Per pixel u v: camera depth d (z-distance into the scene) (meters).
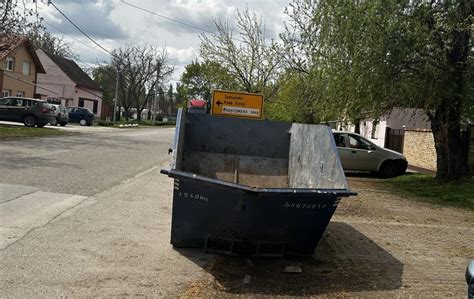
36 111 30.83
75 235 6.95
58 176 11.62
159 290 5.21
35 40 32.53
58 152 16.81
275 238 6.41
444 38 13.42
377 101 13.95
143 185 11.79
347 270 6.37
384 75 13.29
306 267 6.38
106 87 85.25
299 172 8.05
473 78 13.65
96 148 20.08
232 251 6.47
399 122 27.38
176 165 6.36
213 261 6.29
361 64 13.45
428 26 13.48
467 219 10.77
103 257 6.13
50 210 8.18
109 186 11.12
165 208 9.35
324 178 6.93
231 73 32.31
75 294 4.91
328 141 7.10
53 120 32.16
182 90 75.12
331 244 7.66
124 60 77.06
